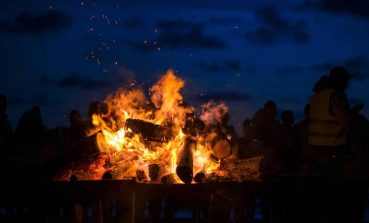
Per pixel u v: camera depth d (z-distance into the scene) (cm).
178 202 828
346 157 927
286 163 1086
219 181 818
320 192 881
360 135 976
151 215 825
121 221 882
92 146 843
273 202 850
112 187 795
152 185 800
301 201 876
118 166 840
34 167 880
